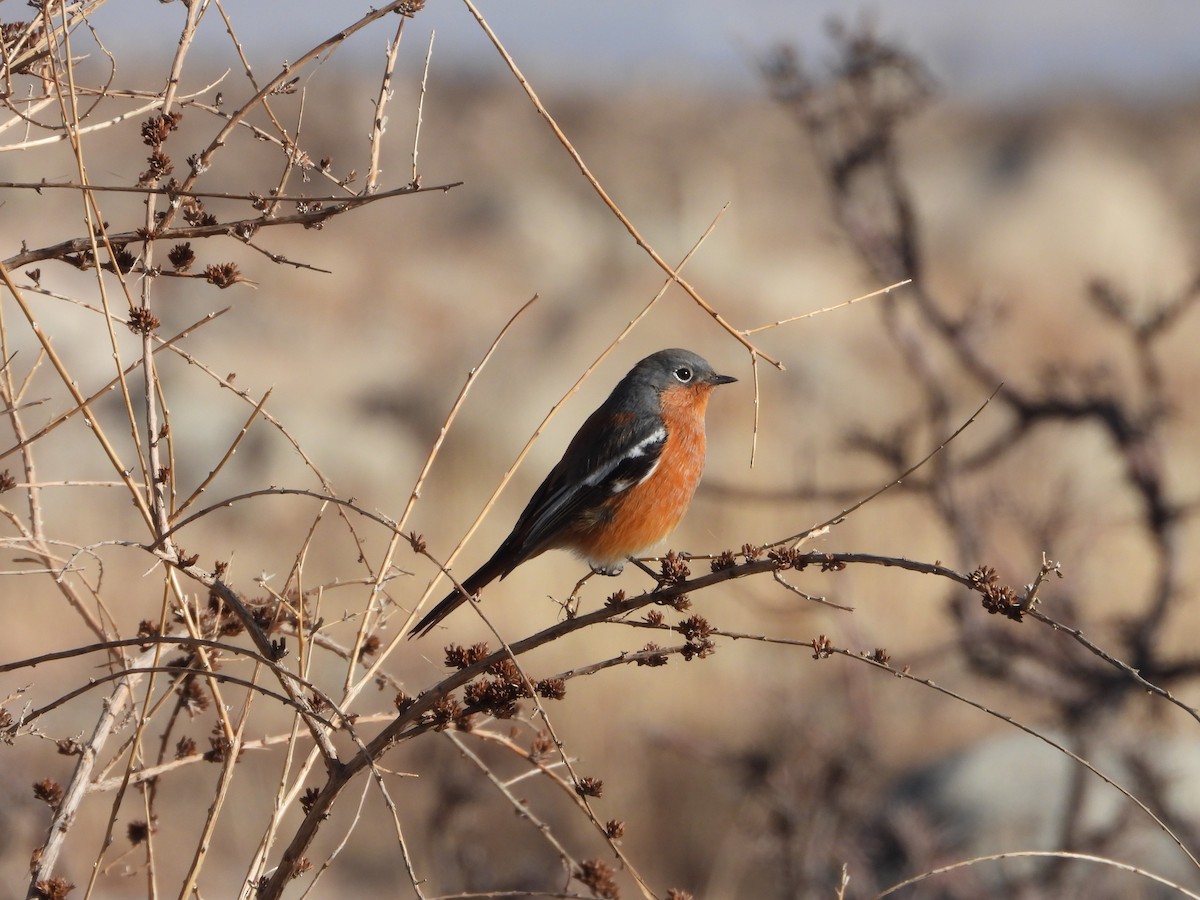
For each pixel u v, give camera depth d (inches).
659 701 684.1
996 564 488.7
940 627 717.9
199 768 592.4
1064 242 2300.7
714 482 493.0
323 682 658.8
